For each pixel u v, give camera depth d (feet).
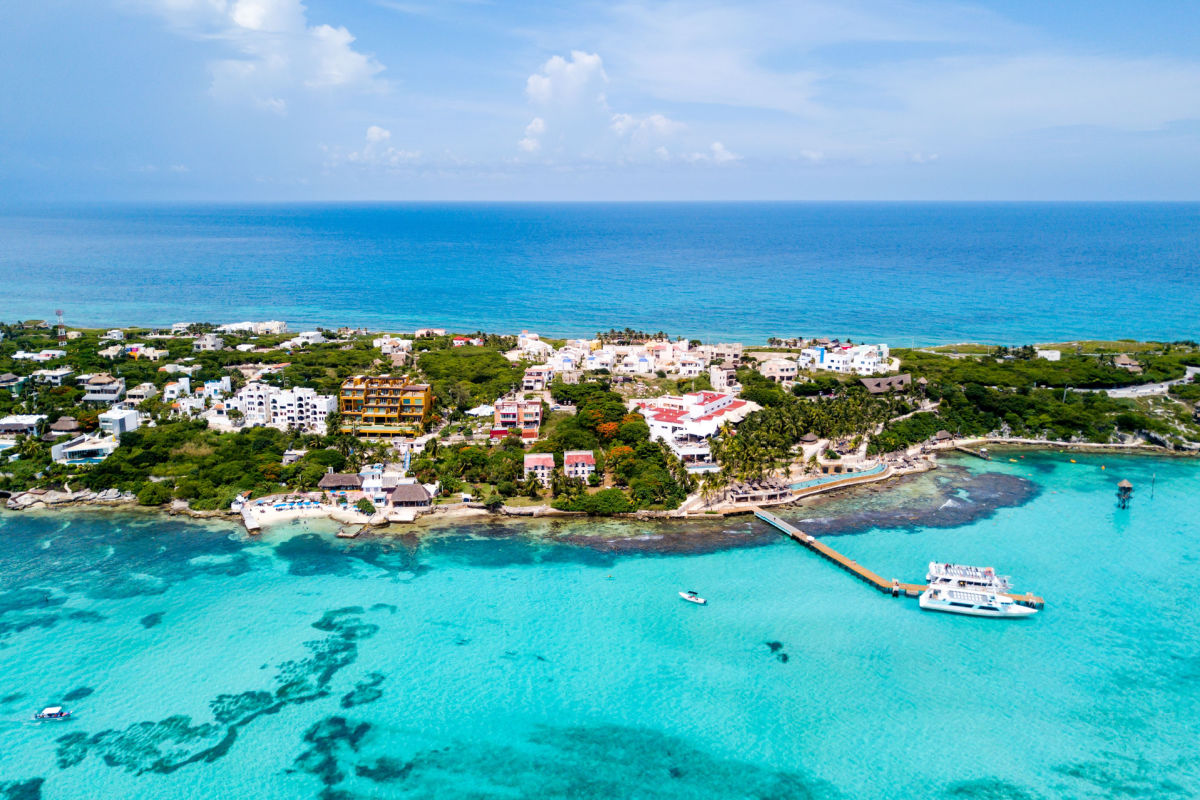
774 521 540.52
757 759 322.34
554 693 361.51
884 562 485.15
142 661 377.71
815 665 382.83
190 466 597.52
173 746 323.98
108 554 484.33
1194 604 437.17
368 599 437.99
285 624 411.75
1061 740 333.01
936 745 329.72
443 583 456.45
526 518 545.85
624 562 483.92
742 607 433.89
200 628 406.00
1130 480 630.74
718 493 588.09
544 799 301.43
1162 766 317.83
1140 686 367.66
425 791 304.09
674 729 339.57
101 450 612.29
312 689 360.89
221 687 360.89
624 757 323.16
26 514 539.29
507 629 410.31
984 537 521.24
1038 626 416.26
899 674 376.27
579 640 401.49
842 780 311.68
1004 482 626.23
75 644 389.19
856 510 566.77
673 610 429.79
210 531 519.19
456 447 649.61
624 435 654.94
